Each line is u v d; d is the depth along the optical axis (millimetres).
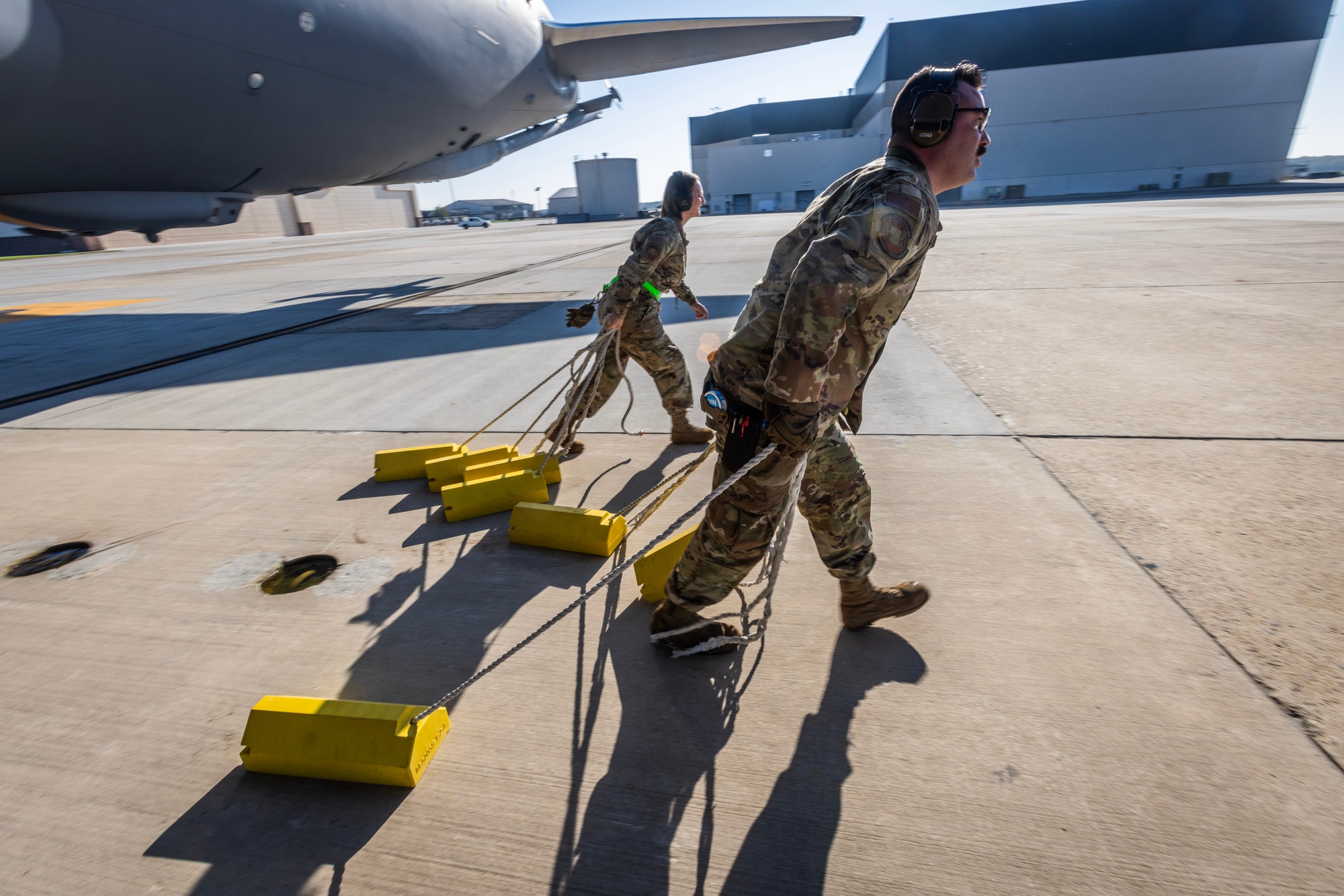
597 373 3059
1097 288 7652
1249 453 3195
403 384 5141
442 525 2914
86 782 1637
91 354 6812
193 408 4773
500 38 13227
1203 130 52812
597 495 3143
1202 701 1738
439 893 1349
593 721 1779
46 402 5094
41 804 1577
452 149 14398
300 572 2566
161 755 1715
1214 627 2016
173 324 8539
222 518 3047
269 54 9297
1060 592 2225
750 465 1463
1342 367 4383
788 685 1878
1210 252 10578
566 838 1457
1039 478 3061
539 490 3021
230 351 6676
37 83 7566
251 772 1658
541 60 14883
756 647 2039
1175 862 1338
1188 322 5824
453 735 1751
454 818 1513
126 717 1853
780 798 1529
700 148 80562
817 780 1571
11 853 1452
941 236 16188
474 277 12172
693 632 1997
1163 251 11008
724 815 1495
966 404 4070
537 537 2676
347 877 1383
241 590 2455
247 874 1394
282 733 1627
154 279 15305
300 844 1460
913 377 4629
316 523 2971
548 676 1954
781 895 1320
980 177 56781
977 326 6020
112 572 2605
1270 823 1409
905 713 1757
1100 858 1354
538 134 17781
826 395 1532
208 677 2002
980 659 1939
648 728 1749
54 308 10594
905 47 55156
